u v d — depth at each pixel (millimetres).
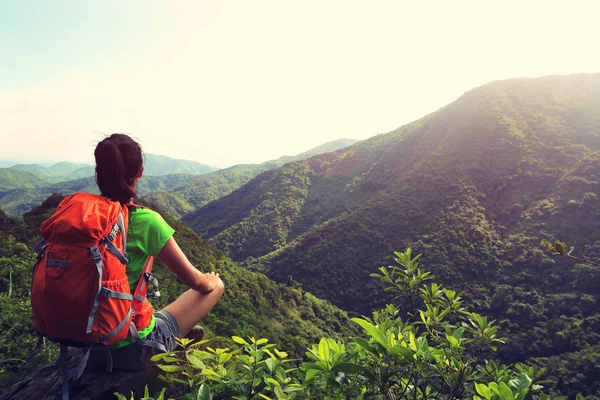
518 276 66000
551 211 77125
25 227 20281
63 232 1402
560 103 114125
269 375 1478
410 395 1524
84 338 1439
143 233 1638
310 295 72250
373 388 1424
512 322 56281
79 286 1392
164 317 1924
